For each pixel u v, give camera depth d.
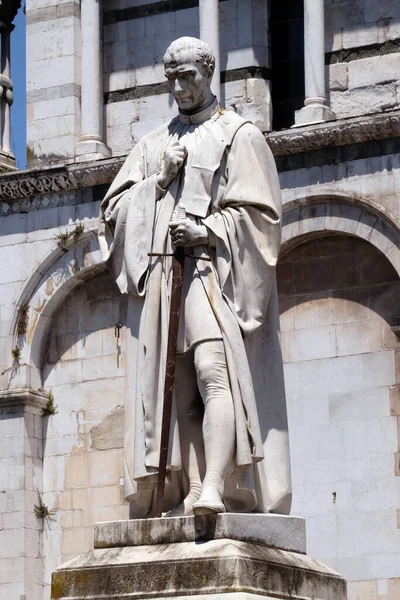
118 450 31.47
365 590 28.83
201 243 14.78
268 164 15.05
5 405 31.81
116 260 15.20
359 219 29.53
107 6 33.00
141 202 15.02
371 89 30.75
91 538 31.34
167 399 14.55
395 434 29.25
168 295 14.81
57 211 31.98
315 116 30.03
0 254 32.31
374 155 29.47
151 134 15.51
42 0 33.19
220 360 14.59
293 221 29.89
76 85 32.75
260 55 31.69
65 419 31.86
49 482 31.77
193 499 14.73
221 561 13.91
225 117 15.23
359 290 29.78
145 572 14.16
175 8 32.59
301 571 14.46
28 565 31.28
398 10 30.84
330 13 31.11
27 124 32.88
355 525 29.12
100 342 31.81
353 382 29.64
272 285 15.02
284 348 30.09
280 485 15.00
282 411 15.12
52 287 31.98
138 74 32.66
